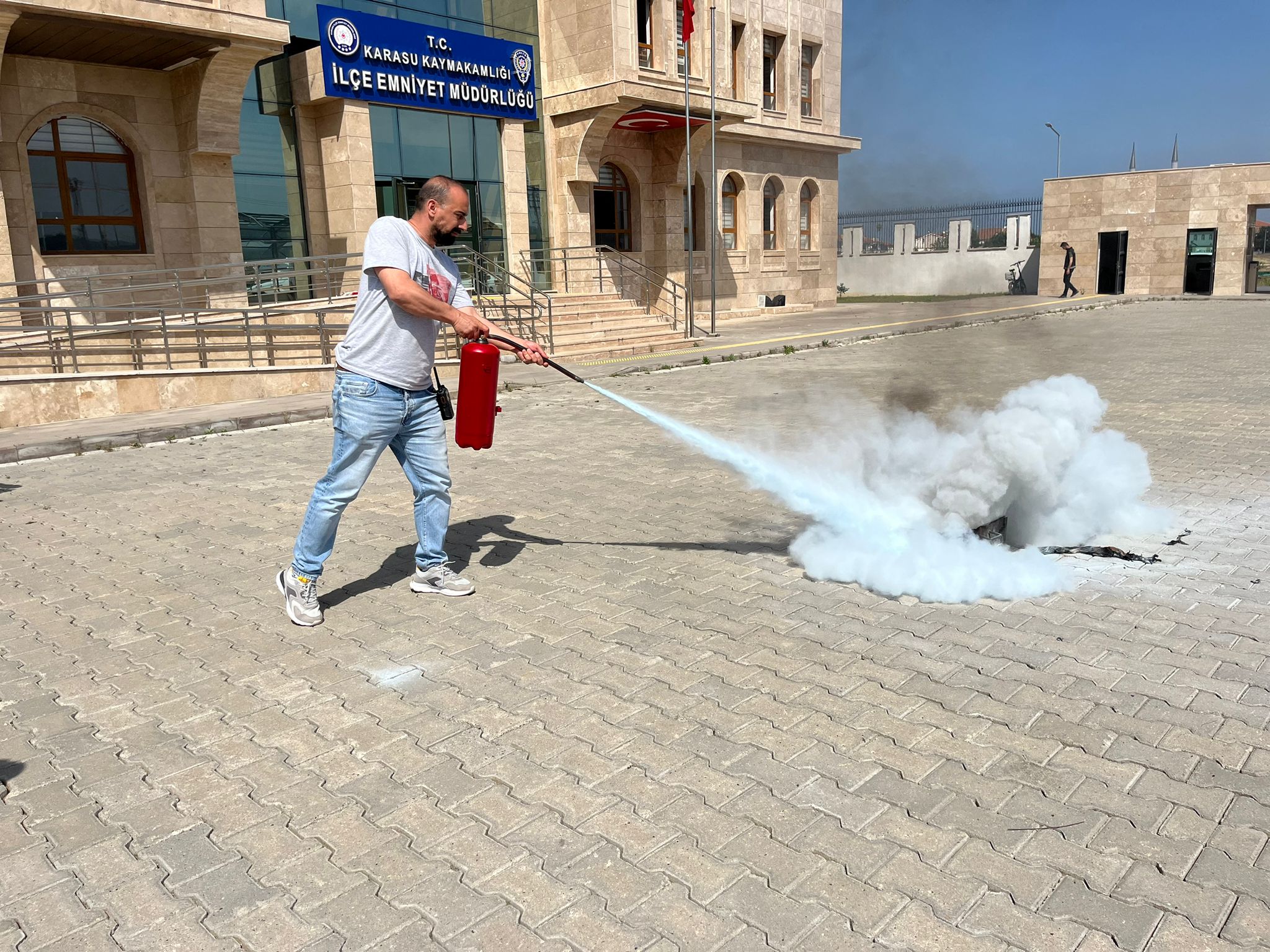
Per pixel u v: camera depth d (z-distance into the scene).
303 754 3.07
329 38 16.25
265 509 6.50
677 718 3.24
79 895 2.38
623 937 2.17
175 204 15.88
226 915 2.29
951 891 2.30
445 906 2.30
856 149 28.91
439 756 3.03
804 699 3.35
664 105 20.80
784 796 2.73
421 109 18.11
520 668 3.70
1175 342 16.52
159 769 3.00
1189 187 29.67
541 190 22.08
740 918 2.22
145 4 12.88
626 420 10.02
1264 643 3.73
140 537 5.84
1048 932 2.15
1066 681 3.43
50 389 10.94
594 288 22.61
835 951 2.10
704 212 25.25
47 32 13.09
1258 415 9.04
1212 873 2.33
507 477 7.36
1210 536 5.20
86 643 4.09
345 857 2.51
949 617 4.11
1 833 2.66
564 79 21.75
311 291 17.61
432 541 4.50
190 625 4.28
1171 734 3.02
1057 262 32.16
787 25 26.52
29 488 7.44
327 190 17.52
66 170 14.82
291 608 4.23
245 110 16.66
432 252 4.19
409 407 4.18
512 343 4.41
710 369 14.77
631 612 4.29
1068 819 2.58
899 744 3.02
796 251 28.39
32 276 14.51
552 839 2.56
